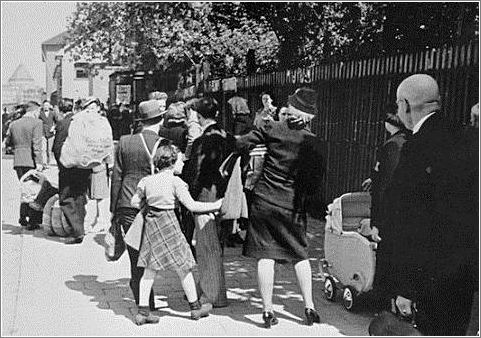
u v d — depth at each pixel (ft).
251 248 16.71
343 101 30.53
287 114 16.85
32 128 31.24
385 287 15.83
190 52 38.14
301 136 16.61
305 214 16.80
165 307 18.53
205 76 44.19
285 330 16.38
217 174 17.90
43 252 25.09
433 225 14.52
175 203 17.33
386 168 15.88
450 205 14.44
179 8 32.01
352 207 18.56
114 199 18.06
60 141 26.43
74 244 26.61
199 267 18.42
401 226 14.70
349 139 30.01
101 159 26.91
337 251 18.17
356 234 17.21
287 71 35.76
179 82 46.70
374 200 16.29
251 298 19.43
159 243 16.63
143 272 17.48
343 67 30.37
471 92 20.12
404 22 26.00
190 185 18.13
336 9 29.76
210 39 35.91
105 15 32.12
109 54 36.09
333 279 18.78
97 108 27.07
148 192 16.69
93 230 29.45
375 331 15.19
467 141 14.75
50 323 16.84
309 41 34.35
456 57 20.90
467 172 14.47
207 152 17.97
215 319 17.38
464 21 22.94
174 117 22.86
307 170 16.55
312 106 16.69
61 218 26.84
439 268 14.57
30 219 29.19
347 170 30.25
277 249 16.53
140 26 32.78
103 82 50.88
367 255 16.63
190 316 17.63
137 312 17.94
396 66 25.68
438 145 14.53
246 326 16.76
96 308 18.31
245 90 42.42
